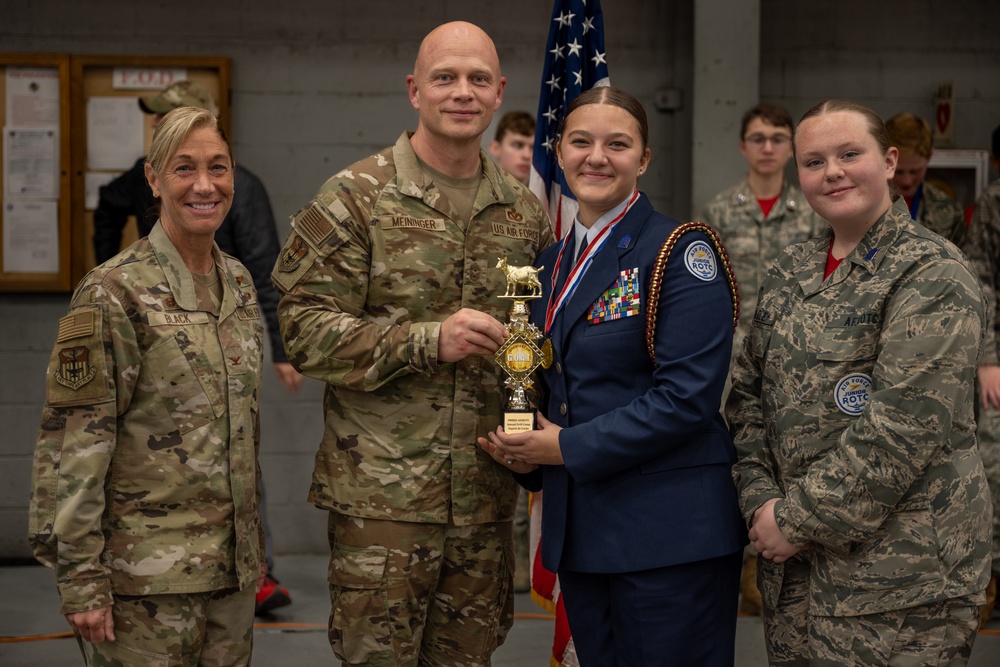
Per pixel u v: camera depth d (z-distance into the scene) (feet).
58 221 15.02
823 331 6.81
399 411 7.55
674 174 15.85
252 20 15.34
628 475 7.03
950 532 6.49
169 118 6.90
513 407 7.18
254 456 7.30
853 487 6.41
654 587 6.95
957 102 15.98
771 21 15.83
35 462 6.67
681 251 6.98
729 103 15.15
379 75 15.53
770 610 7.21
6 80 14.85
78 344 6.61
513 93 15.76
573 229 7.53
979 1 15.92
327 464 7.73
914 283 6.47
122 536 6.75
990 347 11.34
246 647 7.33
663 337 6.91
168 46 15.25
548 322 7.43
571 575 7.45
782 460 6.98
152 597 6.75
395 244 7.55
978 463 6.68
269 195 15.53
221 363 7.02
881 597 6.50
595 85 10.01
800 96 15.90
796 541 6.65
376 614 7.54
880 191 6.70
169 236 7.02
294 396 15.66
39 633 12.09
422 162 7.75
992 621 12.57
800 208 12.77
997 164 13.53
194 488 6.86
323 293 7.49
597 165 7.09
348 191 7.54
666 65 15.81
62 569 6.53
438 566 7.70
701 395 6.77
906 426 6.32
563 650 9.10
